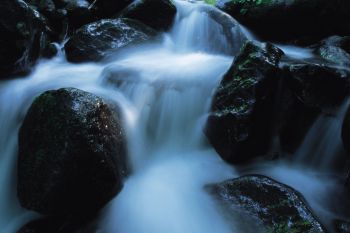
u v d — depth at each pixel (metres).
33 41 5.55
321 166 4.68
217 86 4.98
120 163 4.11
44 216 3.89
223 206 3.88
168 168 4.71
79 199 3.69
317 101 4.55
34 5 7.03
